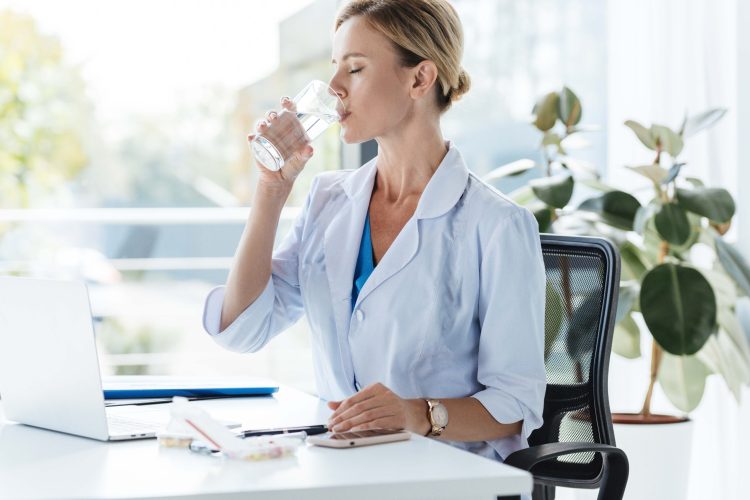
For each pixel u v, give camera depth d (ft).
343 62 5.51
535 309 5.29
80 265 26.37
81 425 4.29
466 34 11.30
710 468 10.19
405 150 5.64
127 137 30.35
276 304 6.04
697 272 8.25
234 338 5.83
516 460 4.67
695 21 10.11
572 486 5.67
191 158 30.96
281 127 4.99
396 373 5.41
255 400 5.45
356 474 3.44
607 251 5.65
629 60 10.37
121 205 30.71
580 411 5.66
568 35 11.27
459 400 4.94
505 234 5.31
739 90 9.66
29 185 29.55
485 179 9.07
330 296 5.73
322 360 5.81
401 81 5.48
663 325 8.04
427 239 5.46
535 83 11.34
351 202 5.88
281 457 3.73
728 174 10.06
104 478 3.46
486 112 11.37
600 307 5.65
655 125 8.66
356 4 5.57
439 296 5.41
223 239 27.17
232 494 3.22
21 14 29.14
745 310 9.63
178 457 3.83
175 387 5.55
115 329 25.59
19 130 29.35
